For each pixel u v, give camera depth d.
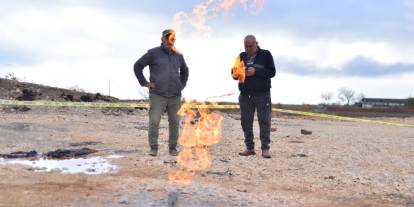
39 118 17.48
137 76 10.12
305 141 13.98
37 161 9.29
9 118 16.91
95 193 6.65
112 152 10.55
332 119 34.09
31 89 23.33
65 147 11.30
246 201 6.52
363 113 46.62
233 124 20.11
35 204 6.09
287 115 36.34
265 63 10.15
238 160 9.72
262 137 10.22
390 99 85.75
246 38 10.09
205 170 8.55
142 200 6.34
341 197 7.05
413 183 8.02
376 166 9.57
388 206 6.62
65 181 7.37
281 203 6.54
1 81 23.39
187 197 6.54
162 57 10.13
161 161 9.32
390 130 22.05
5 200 6.20
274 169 8.89
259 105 10.21
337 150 11.88
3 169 8.24
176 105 10.27
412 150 12.51
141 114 21.86
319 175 8.48
